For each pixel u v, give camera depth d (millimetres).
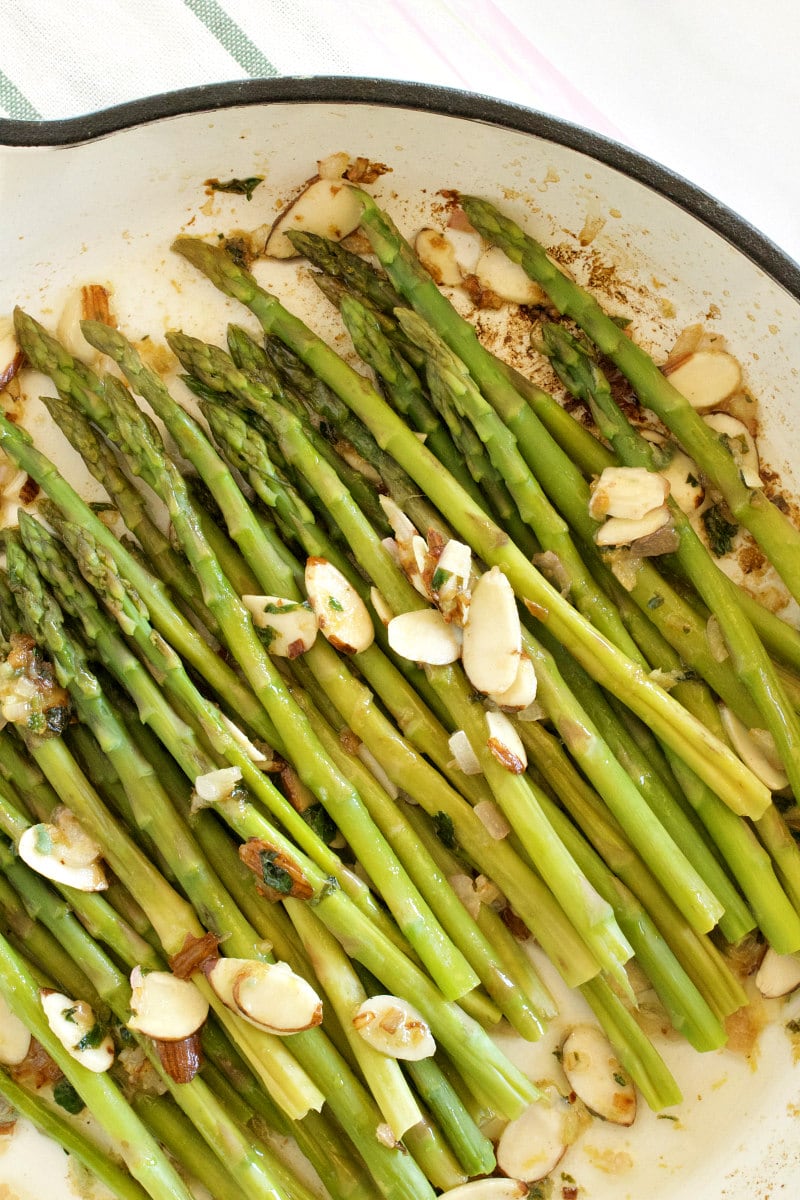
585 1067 486
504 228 489
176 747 465
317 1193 482
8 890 476
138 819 467
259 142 482
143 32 501
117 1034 475
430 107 470
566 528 480
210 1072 477
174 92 465
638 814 470
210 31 503
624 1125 488
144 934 473
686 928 478
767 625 486
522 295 496
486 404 476
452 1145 473
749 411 495
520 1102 470
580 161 477
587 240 493
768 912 476
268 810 472
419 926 464
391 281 491
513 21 510
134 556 482
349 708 473
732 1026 492
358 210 491
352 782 472
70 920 470
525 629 476
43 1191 481
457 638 474
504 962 477
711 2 507
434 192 494
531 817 466
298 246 491
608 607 482
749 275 480
